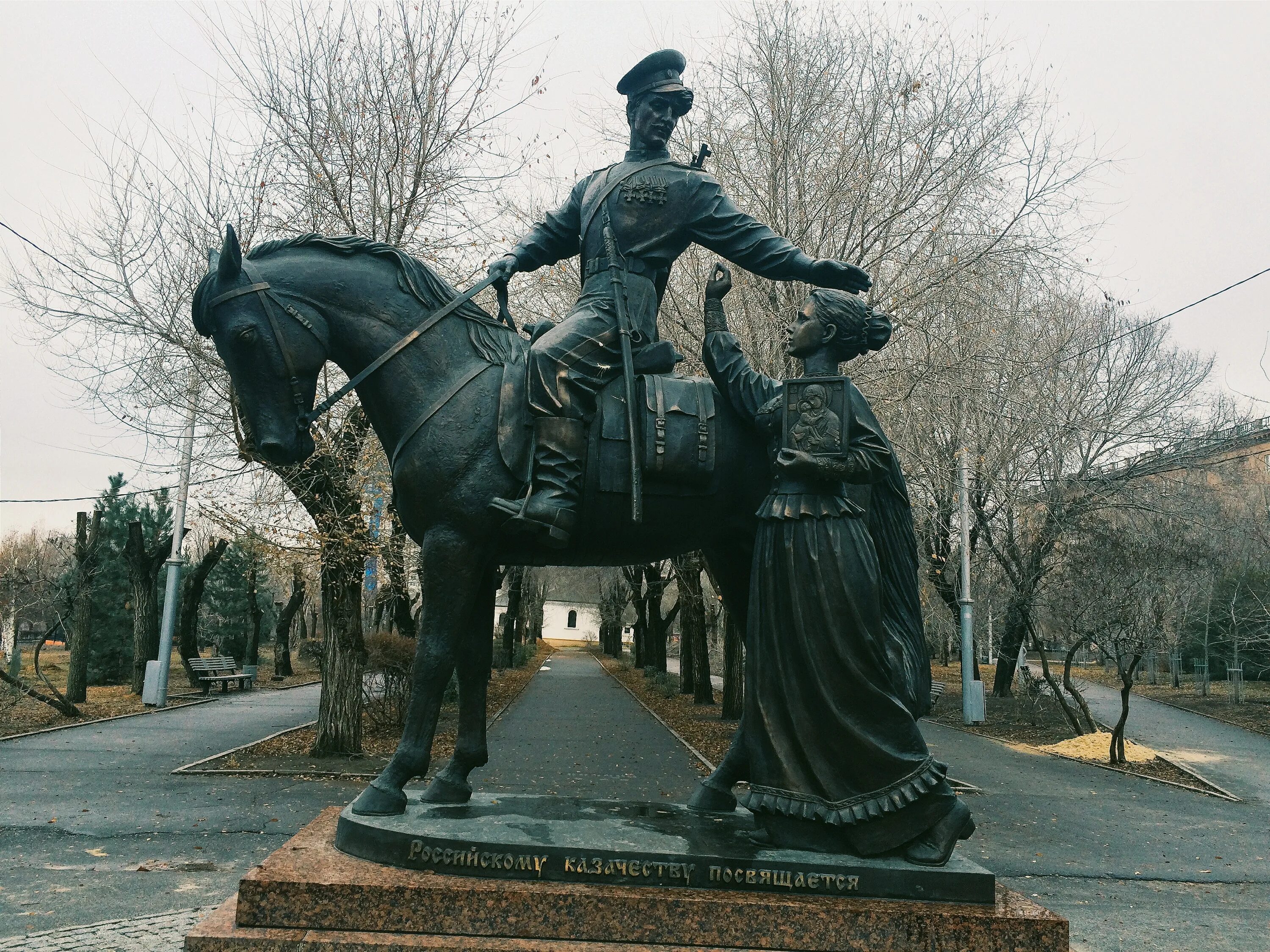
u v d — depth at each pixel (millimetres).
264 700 21969
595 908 2518
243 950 2461
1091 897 6891
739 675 18453
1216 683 31781
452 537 3068
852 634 2910
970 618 19969
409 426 3170
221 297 3111
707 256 13234
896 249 12992
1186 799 11516
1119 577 15078
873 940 2498
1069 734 18047
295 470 11031
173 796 9547
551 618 86562
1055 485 17828
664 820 3078
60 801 9180
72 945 4961
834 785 2824
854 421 3035
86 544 19703
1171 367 19984
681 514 3271
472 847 2666
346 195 12422
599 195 3512
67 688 19109
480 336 3316
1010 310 15664
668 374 3459
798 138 13031
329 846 2924
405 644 15008
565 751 13914
